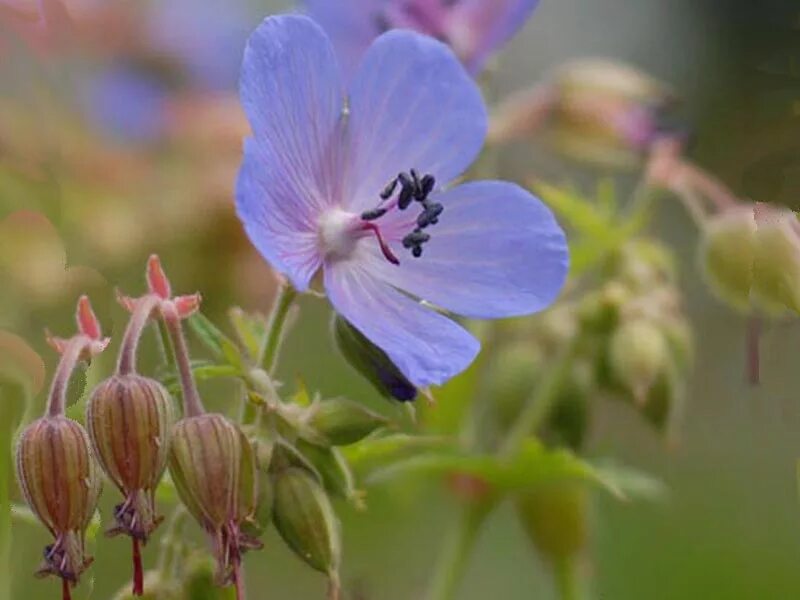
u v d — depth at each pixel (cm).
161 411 30
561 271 32
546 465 36
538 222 32
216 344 32
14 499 33
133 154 36
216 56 37
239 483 30
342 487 31
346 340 31
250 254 36
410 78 32
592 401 37
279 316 32
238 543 30
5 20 36
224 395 35
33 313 34
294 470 31
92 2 36
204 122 36
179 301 31
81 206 35
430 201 32
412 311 32
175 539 32
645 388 36
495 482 36
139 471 30
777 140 35
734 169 37
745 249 35
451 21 37
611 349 36
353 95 32
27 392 32
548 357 37
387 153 32
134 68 36
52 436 30
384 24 37
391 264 32
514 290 32
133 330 30
